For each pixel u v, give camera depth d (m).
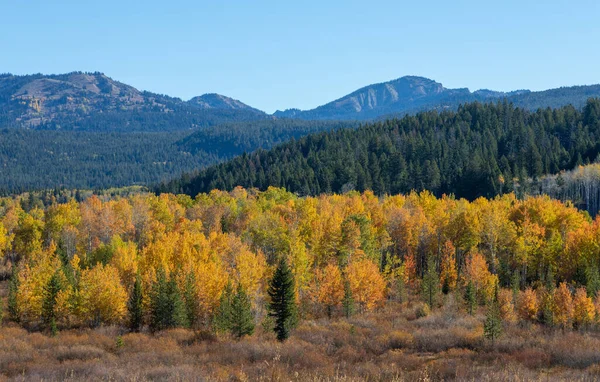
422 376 26.94
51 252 82.31
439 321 59.34
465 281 72.31
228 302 54.31
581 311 53.03
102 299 62.47
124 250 75.06
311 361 36.97
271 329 54.06
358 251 78.44
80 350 45.25
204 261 70.62
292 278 50.22
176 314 58.69
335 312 68.31
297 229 86.38
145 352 44.34
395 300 75.44
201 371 30.33
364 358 40.34
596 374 28.02
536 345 43.31
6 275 97.56
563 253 75.62
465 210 98.06
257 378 24.33
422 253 91.81
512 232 80.19
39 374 32.56
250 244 89.19
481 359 38.81
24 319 67.06
